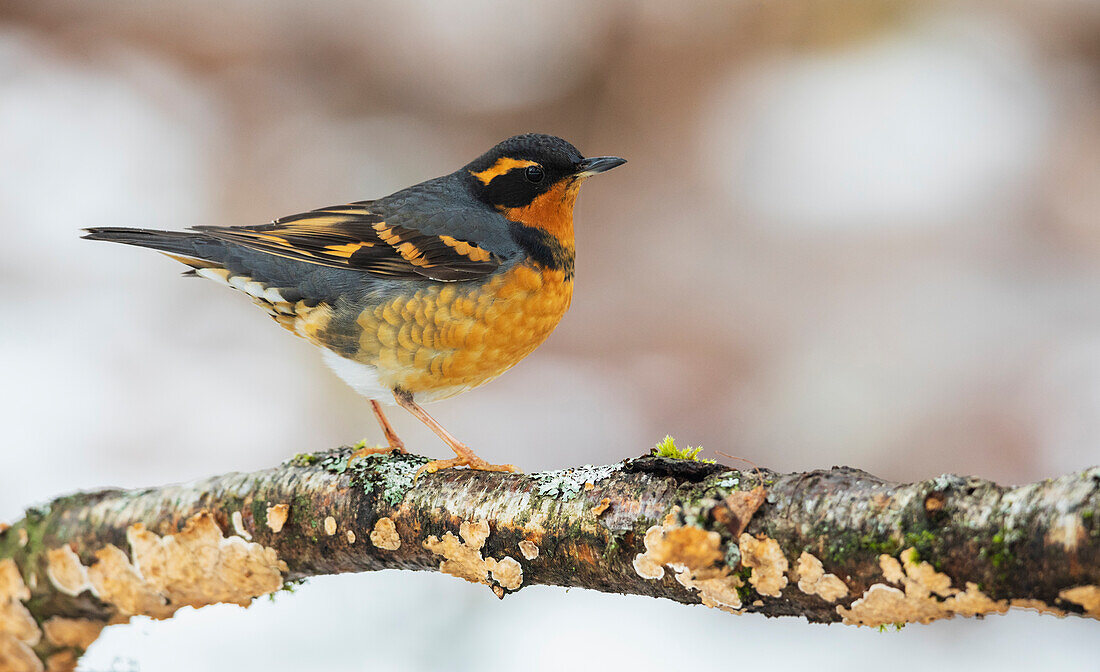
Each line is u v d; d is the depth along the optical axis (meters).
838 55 14.59
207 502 6.80
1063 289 13.07
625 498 5.76
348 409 12.72
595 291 13.56
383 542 6.58
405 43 14.53
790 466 12.19
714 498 5.35
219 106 14.36
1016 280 13.22
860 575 5.04
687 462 5.70
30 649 6.94
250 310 13.50
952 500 4.86
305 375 12.91
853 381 12.52
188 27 14.41
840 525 5.06
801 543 5.14
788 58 14.55
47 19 14.31
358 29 14.49
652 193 14.16
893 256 13.41
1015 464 11.80
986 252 13.38
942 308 12.95
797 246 13.64
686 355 13.02
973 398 12.17
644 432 12.42
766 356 12.86
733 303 13.18
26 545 6.81
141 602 6.86
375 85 14.53
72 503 6.89
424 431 12.56
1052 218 13.57
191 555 6.79
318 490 6.72
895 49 14.45
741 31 14.47
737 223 13.88
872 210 13.77
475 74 14.59
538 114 14.50
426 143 14.40
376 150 14.31
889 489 5.05
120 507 6.80
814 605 5.25
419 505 6.45
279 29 14.49
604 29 14.45
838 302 13.16
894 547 4.91
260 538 6.76
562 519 5.93
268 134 14.31
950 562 4.80
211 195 13.94
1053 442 11.85
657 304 13.38
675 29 14.47
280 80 14.50
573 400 12.76
